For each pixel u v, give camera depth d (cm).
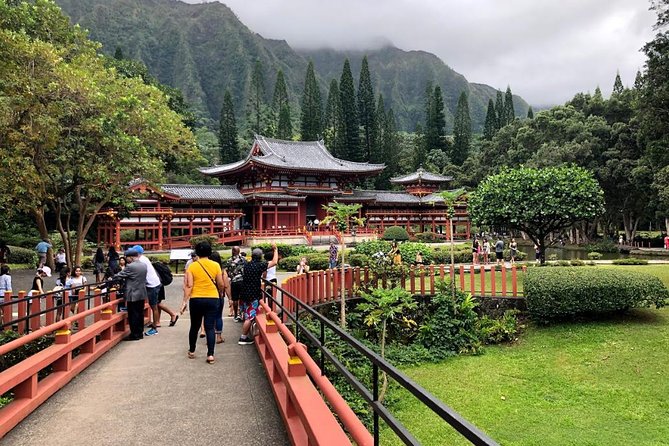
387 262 1623
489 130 9150
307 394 468
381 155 8475
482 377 1159
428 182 6316
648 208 4888
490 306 1530
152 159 2250
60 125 1653
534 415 942
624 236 5934
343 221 1364
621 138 4803
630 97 5434
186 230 4719
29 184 1561
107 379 705
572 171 1972
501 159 6450
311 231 4753
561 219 1992
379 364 279
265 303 898
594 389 1039
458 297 1461
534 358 1241
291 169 5097
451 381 1145
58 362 693
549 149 5003
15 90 1414
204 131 9981
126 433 512
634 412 928
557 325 1400
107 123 1745
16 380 539
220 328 902
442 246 4216
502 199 2006
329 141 8900
